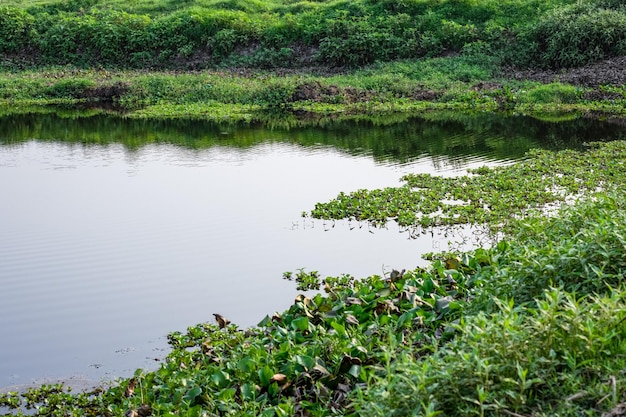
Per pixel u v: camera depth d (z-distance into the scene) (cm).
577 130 1802
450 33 2683
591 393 400
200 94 2444
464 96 2273
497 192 1193
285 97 2367
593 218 698
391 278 736
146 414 545
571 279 550
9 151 1680
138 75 2706
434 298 644
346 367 547
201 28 2931
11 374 666
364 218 1099
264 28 2919
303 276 863
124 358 690
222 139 1822
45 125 2064
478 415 405
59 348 712
